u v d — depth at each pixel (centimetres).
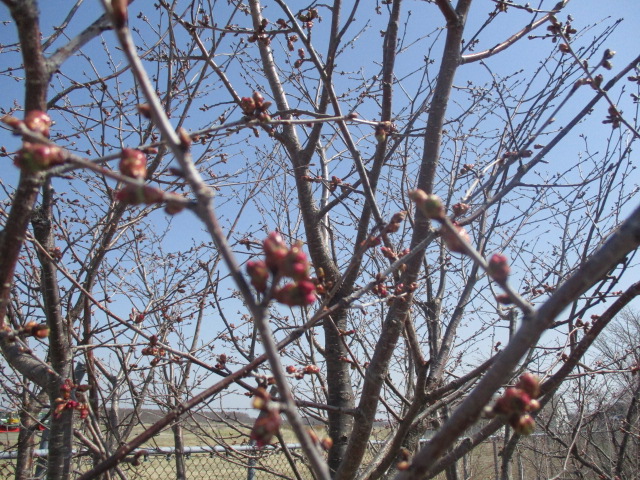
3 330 186
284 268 117
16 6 139
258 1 398
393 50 292
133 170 125
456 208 242
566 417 546
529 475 770
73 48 156
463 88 447
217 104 362
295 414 108
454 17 267
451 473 416
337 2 322
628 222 109
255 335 324
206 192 109
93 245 321
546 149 261
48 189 260
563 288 115
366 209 304
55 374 240
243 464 356
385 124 216
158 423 188
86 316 284
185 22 318
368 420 226
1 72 362
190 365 407
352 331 277
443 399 313
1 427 422
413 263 235
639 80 328
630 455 612
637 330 670
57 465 233
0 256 151
